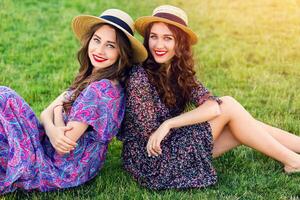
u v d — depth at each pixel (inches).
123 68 149.7
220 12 372.8
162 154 152.9
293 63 269.9
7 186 139.2
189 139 154.0
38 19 339.0
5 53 274.8
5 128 136.3
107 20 146.5
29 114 145.0
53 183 143.8
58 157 146.0
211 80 244.8
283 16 361.1
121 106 149.9
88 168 150.5
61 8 368.8
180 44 152.5
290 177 157.9
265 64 268.7
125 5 387.2
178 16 151.1
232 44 302.7
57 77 240.2
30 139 140.6
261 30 329.7
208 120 155.3
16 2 372.5
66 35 311.9
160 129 148.5
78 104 142.0
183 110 161.5
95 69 151.9
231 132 163.8
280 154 159.9
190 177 152.4
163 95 153.6
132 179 156.8
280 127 194.1
